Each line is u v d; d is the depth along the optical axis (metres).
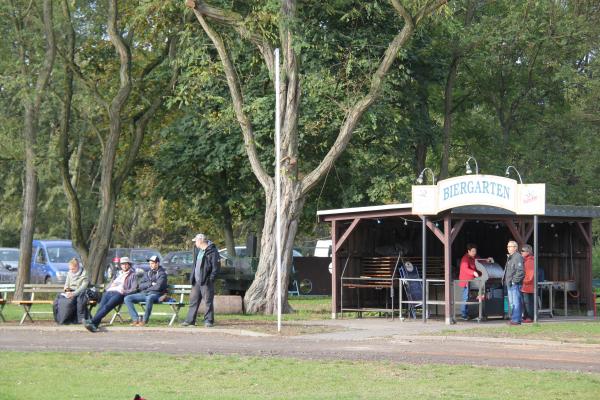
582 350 21.23
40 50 42.91
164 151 49.00
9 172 58.94
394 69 43.22
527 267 30.23
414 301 30.94
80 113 46.38
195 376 16.58
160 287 27.41
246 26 33.22
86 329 25.80
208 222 60.00
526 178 52.25
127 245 87.31
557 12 47.03
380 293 34.34
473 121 53.41
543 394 14.56
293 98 33.88
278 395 14.49
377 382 15.90
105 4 43.56
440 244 34.88
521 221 31.77
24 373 16.73
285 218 34.03
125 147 50.69
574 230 34.06
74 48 43.72
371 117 37.06
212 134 46.22
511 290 28.28
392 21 39.34
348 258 33.56
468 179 28.45
